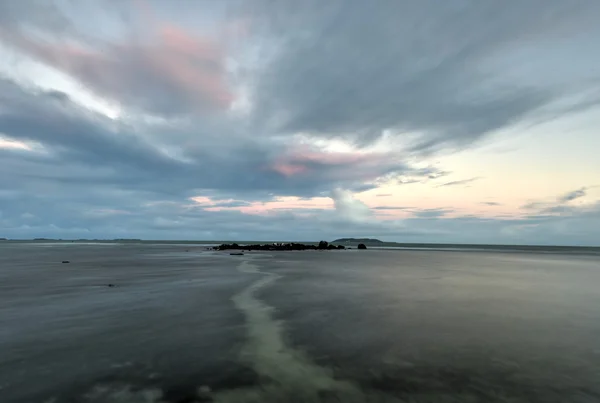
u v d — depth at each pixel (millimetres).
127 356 10633
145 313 15914
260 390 8617
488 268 42531
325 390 8625
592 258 73938
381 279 29109
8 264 44844
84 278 28781
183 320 14688
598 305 18438
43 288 23125
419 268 41062
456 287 24766
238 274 32000
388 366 9992
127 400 8102
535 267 45344
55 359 10375
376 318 15172
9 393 8328
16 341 11906
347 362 10289
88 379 9109
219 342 11938
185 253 77750
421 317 15391
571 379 9125
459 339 12352
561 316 15797
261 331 13180
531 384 8836
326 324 14164
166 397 8266
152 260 52656
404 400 8125
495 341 12141
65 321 14477
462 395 8320
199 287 23562
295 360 10422
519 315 15930
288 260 53125
